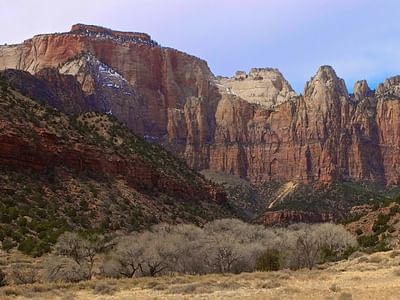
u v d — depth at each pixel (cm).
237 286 3853
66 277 5041
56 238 7031
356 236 9394
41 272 5338
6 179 8800
